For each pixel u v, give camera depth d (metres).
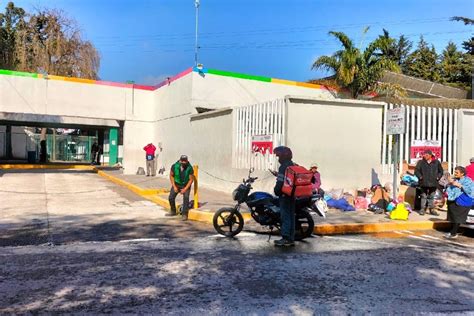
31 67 34.97
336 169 13.35
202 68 18.80
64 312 4.57
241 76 19.52
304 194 7.88
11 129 41.44
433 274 6.20
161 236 8.69
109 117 22.41
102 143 37.44
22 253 7.09
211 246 7.87
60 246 7.64
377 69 21.28
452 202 9.22
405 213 10.60
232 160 15.52
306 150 13.03
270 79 20.12
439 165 11.51
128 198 14.25
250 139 14.52
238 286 5.50
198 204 12.02
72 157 42.56
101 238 8.37
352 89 21.73
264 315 4.55
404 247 8.12
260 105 14.13
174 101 20.53
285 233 7.98
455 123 13.88
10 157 40.34
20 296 5.04
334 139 13.34
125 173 22.83
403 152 13.69
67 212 11.20
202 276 5.91
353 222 10.09
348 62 21.03
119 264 6.47
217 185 16.58
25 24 35.22
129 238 8.43
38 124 33.47
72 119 30.23
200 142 18.03
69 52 36.12
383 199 11.75
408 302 5.01
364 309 4.76
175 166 10.76
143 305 4.79
